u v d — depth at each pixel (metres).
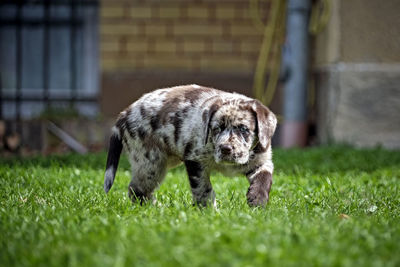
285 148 11.62
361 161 9.80
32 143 12.45
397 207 6.45
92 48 15.02
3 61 15.31
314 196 6.93
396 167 9.31
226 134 6.14
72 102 14.20
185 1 13.64
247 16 13.63
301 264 3.98
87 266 3.97
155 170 6.75
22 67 15.25
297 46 12.45
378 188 7.61
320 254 4.20
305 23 12.47
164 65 13.73
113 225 5.07
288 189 7.49
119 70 13.69
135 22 13.67
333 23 12.26
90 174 8.30
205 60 13.72
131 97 13.73
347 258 4.12
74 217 5.37
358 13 12.15
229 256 4.11
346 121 12.27
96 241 4.52
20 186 7.35
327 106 12.58
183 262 4.01
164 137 6.59
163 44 13.69
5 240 4.67
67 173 8.30
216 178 8.27
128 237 4.67
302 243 4.46
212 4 13.63
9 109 15.10
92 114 14.55
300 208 6.18
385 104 12.20
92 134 12.85
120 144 7.04
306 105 12.71
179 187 7.53
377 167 9.41
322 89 13.05
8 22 15.12
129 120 6.87
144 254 4.19
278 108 13.59
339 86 12.23
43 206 6.03
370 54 12.20
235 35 13.66
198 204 6.34
